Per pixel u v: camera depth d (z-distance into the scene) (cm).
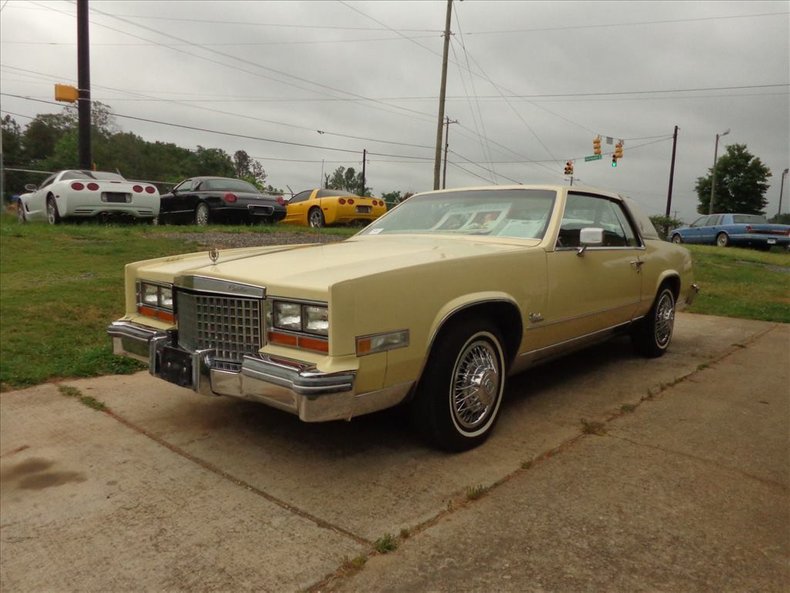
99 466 312
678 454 329
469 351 331
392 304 282
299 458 322
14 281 687
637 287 491
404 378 293
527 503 273
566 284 397
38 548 242
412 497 279
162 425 367
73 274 735
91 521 261
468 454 328
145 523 258
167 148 7125
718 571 223
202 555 235
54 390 425
